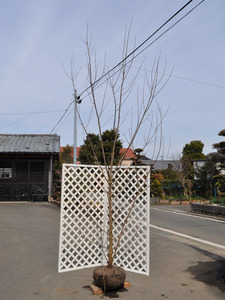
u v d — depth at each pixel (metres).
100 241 4.95
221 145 17.17
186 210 16.70
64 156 32.97
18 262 5.05
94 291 3.70
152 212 15.57
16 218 9.88
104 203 4.91
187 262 5.40
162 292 3.84
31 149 15.27
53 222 9.55
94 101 4.27
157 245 6.93
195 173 27.50
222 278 4.45
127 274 4.61
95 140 22.89
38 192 15.21
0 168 15.15
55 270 4.66
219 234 8.91
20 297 3.54
